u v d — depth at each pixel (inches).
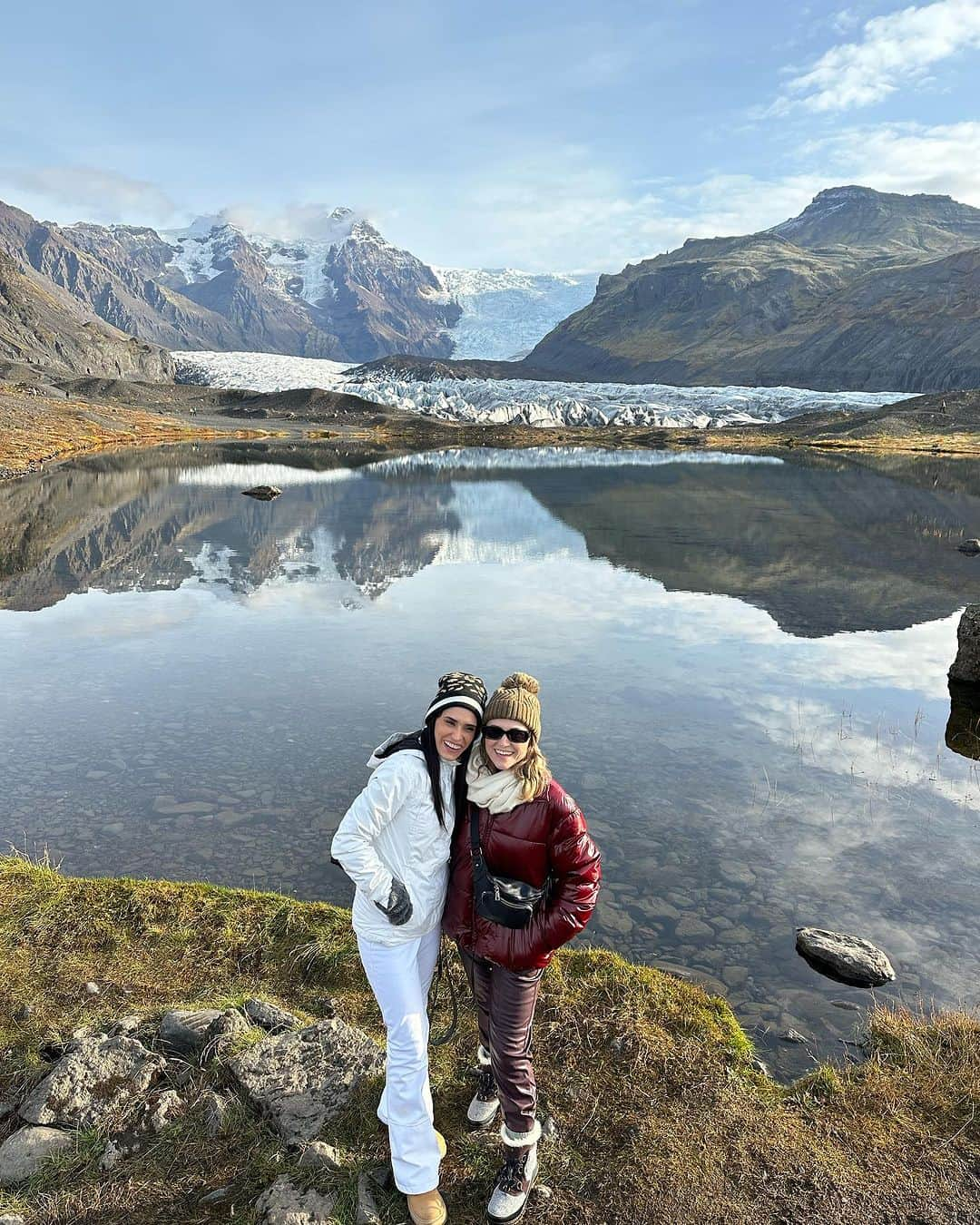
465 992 184.4
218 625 637.9
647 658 550.0
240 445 3464.6
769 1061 183.5
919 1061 169.0
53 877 242.7
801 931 237.6
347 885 265.3
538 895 126.3
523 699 122.0
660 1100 153.7
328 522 1246.3
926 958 230.8
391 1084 127.7
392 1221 125.1
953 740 406.6
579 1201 131.4
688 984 203.2
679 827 312.3
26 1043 167.5
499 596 751.1
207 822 310.0
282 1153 136.3
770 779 357.1
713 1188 133.2
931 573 865.5
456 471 2324.1
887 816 323.3
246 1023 168.9
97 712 438.0
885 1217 128.3
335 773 357.7
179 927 214.8
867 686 494.3
